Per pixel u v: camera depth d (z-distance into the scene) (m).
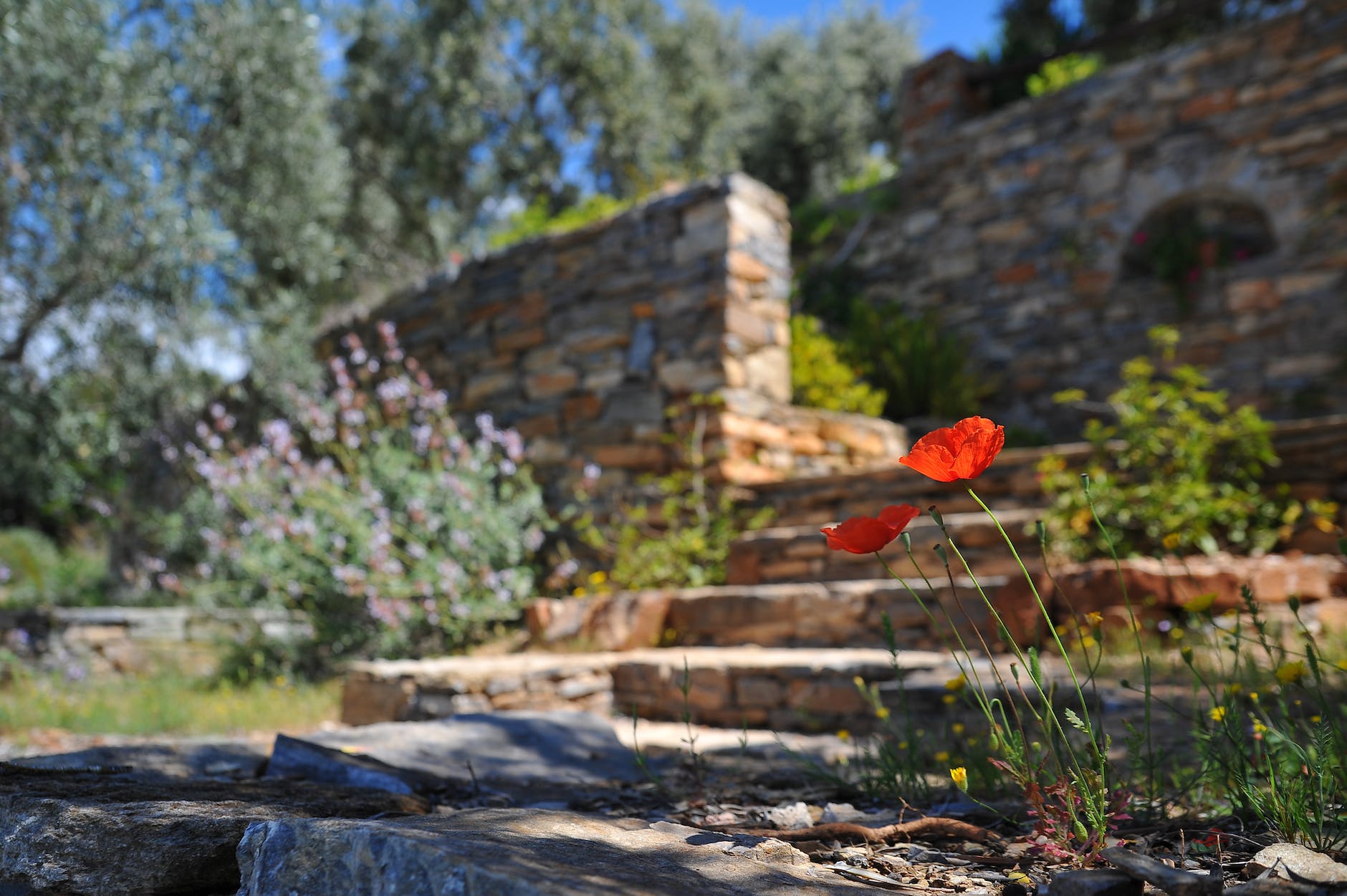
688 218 6.72
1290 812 1.57
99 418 8.48
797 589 4.88
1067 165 9.62
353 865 1.37
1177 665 3.43
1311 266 8.12
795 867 1.55
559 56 17.44
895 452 7.75
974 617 4.25
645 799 2.39
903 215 10.77
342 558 6.45
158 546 9.81
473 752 2.91
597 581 6.16
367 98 16.52
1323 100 8.23
